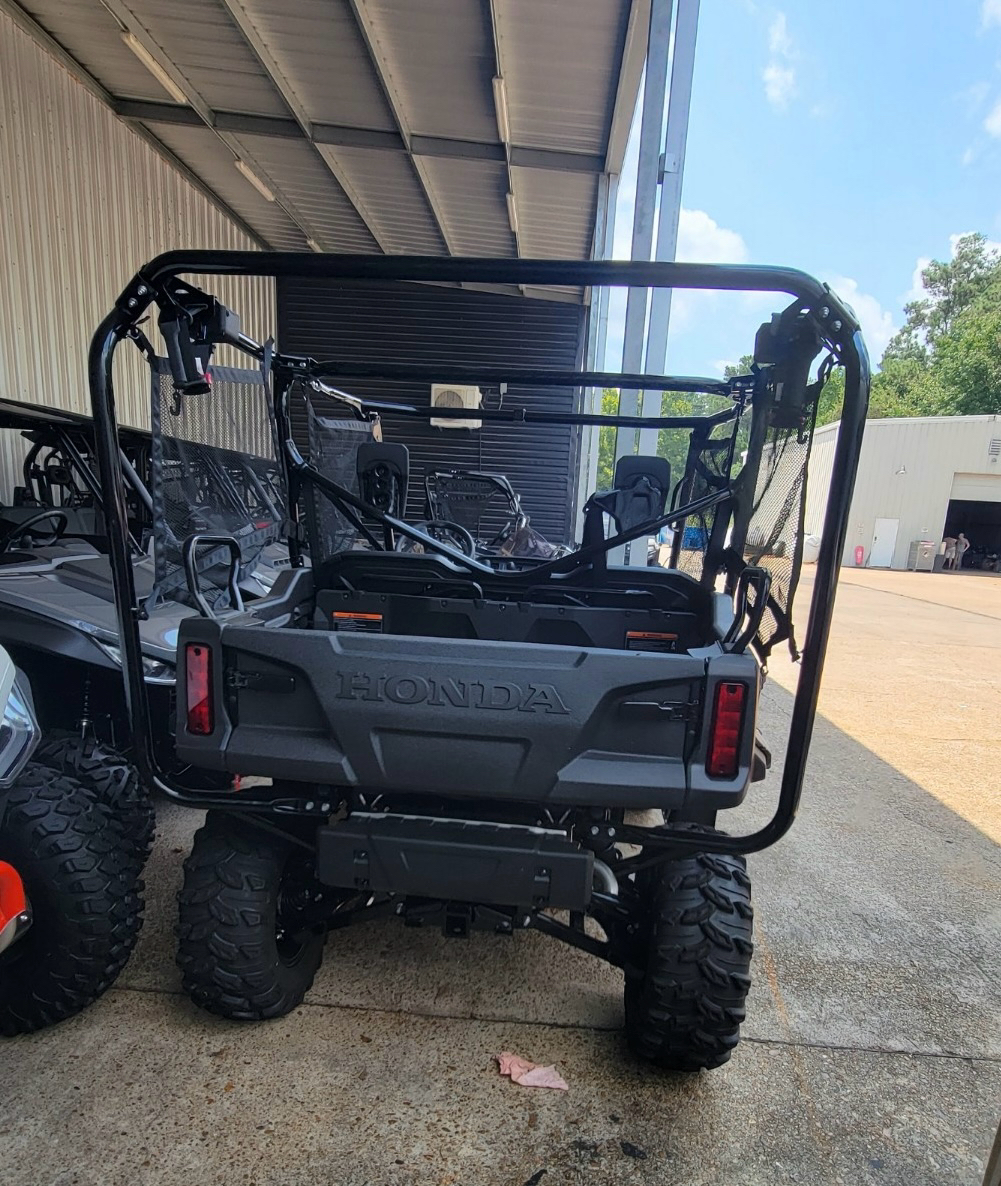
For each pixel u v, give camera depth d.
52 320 5.99
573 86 5.73
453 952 2.44
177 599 2.16
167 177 7.57
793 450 1.92
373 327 10.41
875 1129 1.82
